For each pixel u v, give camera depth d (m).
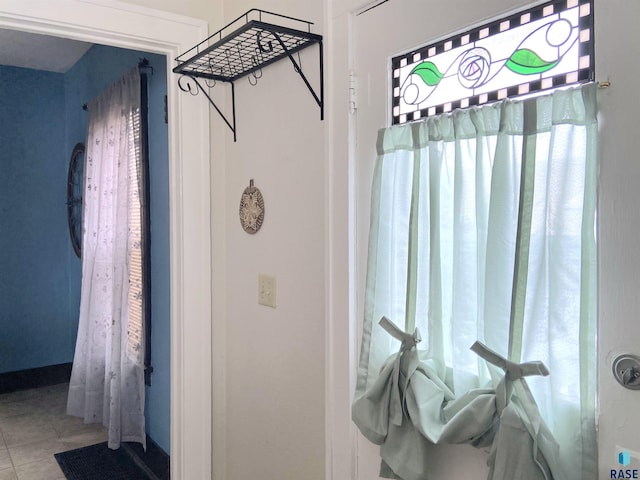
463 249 0.98
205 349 1.91
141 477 2.54
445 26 1.03
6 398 3.76
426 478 1.04
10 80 3.93
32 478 2.53
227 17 1.88
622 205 0.77
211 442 1.95
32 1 1.54
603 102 0.78
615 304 0.78
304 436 1.51
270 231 1.64
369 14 1.23
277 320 1.62
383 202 1.15
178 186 1.86
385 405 1.10
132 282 2.75
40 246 4.11
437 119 1.02
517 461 0.83
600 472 0.80
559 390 0.83
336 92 1.32
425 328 1.08
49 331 4.18
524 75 0.90
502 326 0.90
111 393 2.78
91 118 3.29
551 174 0.82
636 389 0.76
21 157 4.00
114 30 1.68
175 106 1.85
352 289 1.29
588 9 0.80
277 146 1.59
